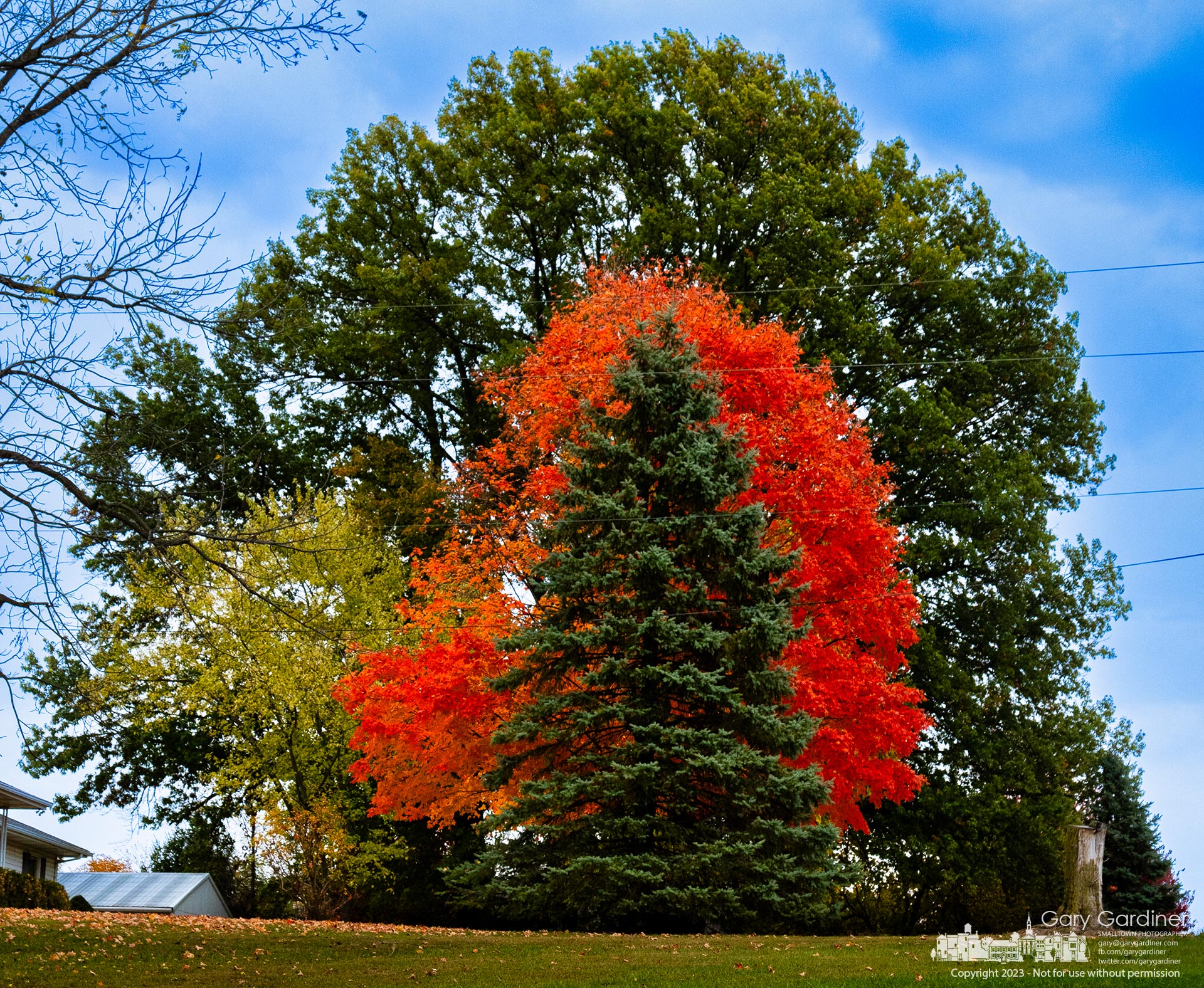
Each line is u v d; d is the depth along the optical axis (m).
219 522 13.97
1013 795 28.25
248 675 28.61
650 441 20.20
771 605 19.12
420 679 20.80
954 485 30.16
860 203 32.50
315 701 28.61
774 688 18.73
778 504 22.45
